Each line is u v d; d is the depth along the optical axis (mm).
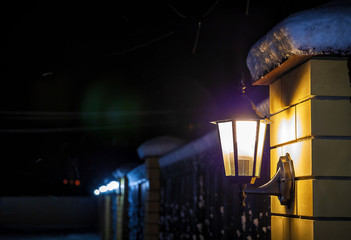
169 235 8047
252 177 2930
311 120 2768
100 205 25547
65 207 39625
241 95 3123
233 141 2953
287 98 3146
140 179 10562
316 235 2676
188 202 6758
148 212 9062
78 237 25656
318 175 2727
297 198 2938
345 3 2777
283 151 3221
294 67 3039
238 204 4566
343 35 2660
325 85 2781
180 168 7289
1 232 30047
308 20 2699
